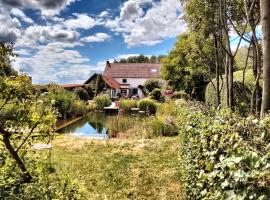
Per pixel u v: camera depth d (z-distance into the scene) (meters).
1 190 2.95
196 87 30.50
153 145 13.20
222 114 5.64
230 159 2.59
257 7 9.23
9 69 3.56
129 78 66.38
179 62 32.16
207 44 13.31
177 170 9.39
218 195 2.77
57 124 21.19
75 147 12.97
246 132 3.70
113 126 17.88
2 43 3.38
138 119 20.94
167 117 17.61
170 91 39.72
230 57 9.54
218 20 11.37
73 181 3.96
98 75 51.66
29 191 3.29
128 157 11.27
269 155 2.28
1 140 3.49
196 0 11.27
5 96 3.51
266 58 5.06
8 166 3.46
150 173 9.23
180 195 7.32
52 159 10.53
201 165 4.45
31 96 3.76
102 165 10.12
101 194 7.57
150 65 68.38
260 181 2.25
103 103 33.47
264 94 5.12
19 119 3.62
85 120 24.89
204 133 4.40
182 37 30.14
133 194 7.59
